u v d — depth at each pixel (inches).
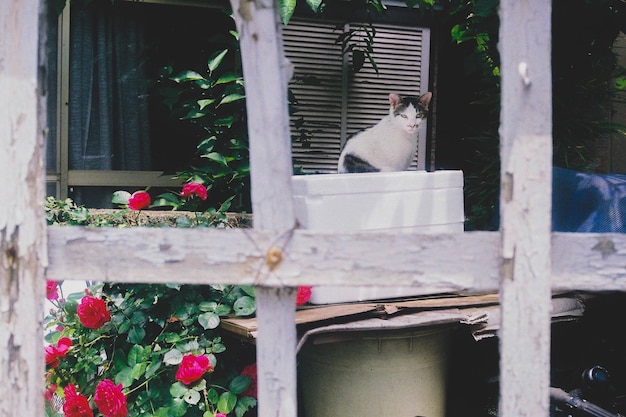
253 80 59.3
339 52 169.9
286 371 60.8
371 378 101.3
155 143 158.2
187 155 159.2
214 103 148.0
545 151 58.3
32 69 60.4
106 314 101.0
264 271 59.7
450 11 170.9
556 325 117.0
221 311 103.3
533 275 58.8
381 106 174.1
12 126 60.2
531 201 58.5
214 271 60.1
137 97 157.4
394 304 101.6
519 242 58.7
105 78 155.0
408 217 105.7
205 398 99.6
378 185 103.3
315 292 103.8
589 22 161.8
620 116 188.4
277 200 59.7
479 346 127.3
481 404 131.0
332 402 104.1
